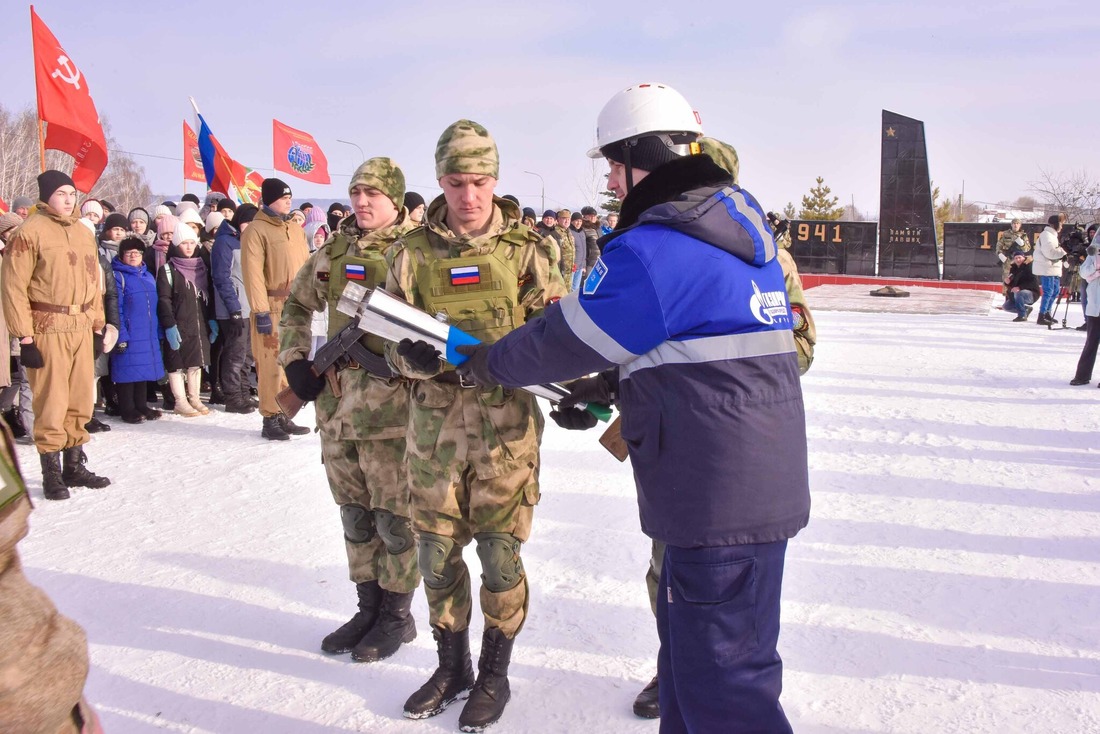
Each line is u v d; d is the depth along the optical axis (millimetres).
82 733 1535
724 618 2160
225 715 3068
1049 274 14742
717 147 2820
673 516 2174
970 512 5008
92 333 5762
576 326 2184
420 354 2643
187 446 6852
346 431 3410
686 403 2152
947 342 12602
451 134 2924
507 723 2998
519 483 3045
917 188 23578
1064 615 3668
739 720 2174
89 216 8828
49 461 5480
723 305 2146
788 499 2188
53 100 8367
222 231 8008
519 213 3123
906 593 3920
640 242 2146
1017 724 2881
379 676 3354
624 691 3188
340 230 3684
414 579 3539
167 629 3713
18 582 1446
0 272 5559
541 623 3709
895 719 2926
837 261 24406
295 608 3924
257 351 6875
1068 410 7793
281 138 14203
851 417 7551
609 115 2371
